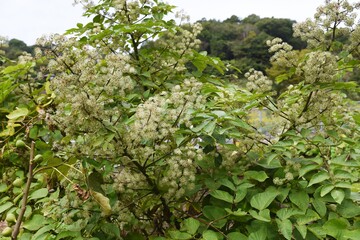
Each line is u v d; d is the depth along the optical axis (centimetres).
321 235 223
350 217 229
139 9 358
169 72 363
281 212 228
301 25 293
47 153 254
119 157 241
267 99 295
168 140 259
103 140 227
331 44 290
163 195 256
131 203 249
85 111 226
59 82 237
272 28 3788
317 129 285
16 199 245
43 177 260
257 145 286
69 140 242
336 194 219
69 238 225
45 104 276
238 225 248
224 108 281
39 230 216
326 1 282
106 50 344
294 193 236
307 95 285
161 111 226
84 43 339
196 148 268
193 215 274
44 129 308
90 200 229
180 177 245
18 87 349
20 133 314
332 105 280
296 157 270
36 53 297
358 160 259
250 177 249
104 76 237
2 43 417
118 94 255
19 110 262
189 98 240
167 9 371
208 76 388
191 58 368
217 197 238
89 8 358
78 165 253
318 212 229
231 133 253
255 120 313
